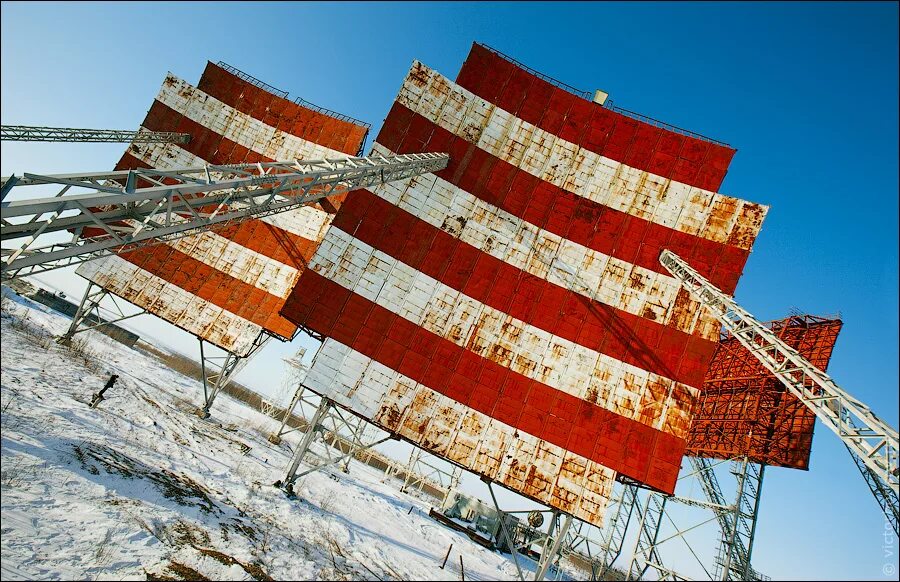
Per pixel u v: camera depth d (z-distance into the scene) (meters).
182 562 9.04
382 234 21.19
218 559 9.79
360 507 21.83
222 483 15.07
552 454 19.44
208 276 28.12
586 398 20.30
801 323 30.50
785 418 29.62
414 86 23.09
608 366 20.78
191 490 12.92
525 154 23.27
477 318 20.97
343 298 20.16
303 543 13.11
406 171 20.22
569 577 30.84
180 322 27.09
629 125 24.02
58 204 9.23
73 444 11.74
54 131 25.22
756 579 28.59
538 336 21.06
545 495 18.84
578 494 18.92
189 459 15.80
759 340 30.23
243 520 12.73
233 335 27.30
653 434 19.89
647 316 21.50
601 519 18.56
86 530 8.59
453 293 21.11
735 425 32.09
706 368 20.72
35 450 10.48
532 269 21.89
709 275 21.73
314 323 19.67
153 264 27.69
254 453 22.62
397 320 20.33
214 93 30.50
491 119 23.42
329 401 19.02
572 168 23.36
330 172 15.91
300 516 15.39
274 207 15.16
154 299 27.17
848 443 14.59
